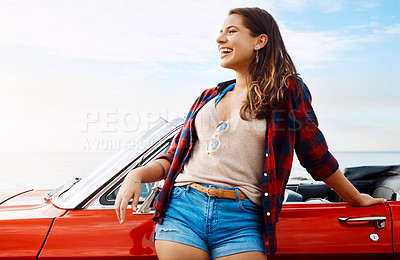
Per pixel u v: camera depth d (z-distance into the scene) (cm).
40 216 179
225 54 147
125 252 167
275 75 140
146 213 176
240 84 148
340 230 175
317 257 172
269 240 133
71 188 204
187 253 128
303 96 142
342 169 277
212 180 133
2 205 204
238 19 145
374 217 177
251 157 135
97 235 170
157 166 152
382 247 176
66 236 170
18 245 168
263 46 144
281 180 136
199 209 132
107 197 188
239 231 130
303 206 182
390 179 259
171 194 143
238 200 131
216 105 146
